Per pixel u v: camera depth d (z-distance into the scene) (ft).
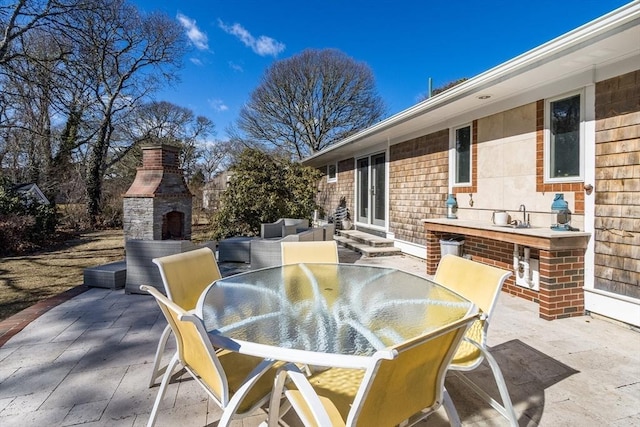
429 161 22.59
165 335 8.27
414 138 24.26
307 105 73.05
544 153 14.44
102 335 11.07
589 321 12.19
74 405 7.49
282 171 30.37
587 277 12.64
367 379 4.10
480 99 16.67
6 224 27.37
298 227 26.08
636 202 11.14
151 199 24.62
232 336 6.07
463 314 7.03
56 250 29.17
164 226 25.71
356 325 6.56
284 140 74.79
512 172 16.12
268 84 73.05
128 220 25.17
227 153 82.12
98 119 47.73
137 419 7.05
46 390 8.04
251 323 6.66
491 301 7.57
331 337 6.04
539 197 14.78
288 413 7.37
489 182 17.51
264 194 28.71
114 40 34.55
